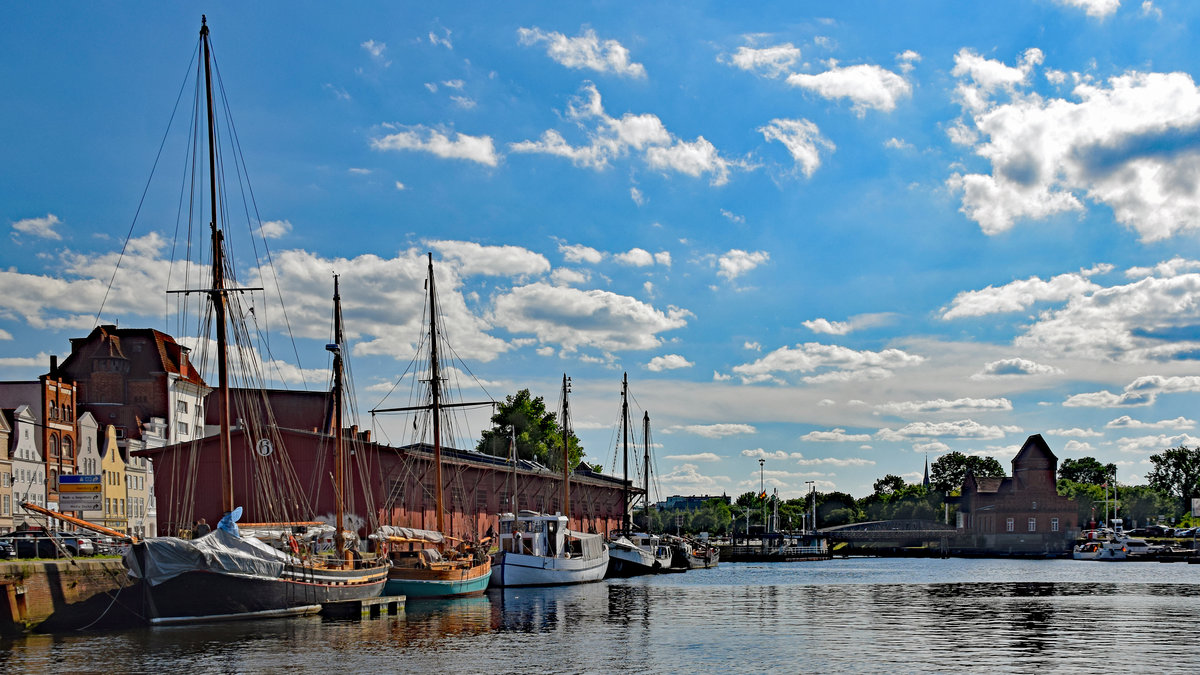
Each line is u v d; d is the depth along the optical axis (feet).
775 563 526.57
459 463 305.32
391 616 182.70
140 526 363.97
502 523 270.05
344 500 254.47
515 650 142.82
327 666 127.54
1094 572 387.96
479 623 174.29
